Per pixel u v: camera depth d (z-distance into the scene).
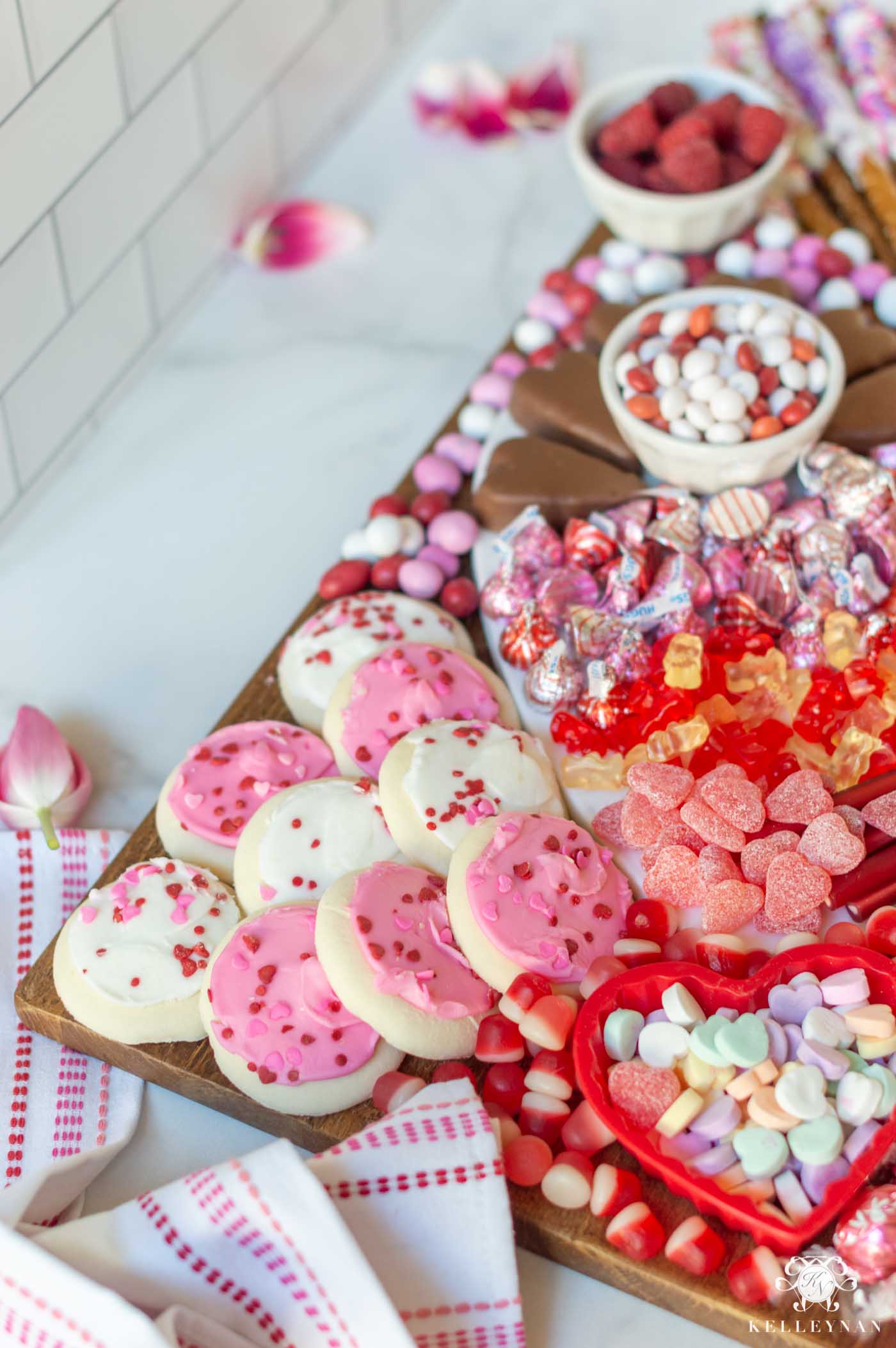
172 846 0.93
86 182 1.03
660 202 1.07
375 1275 0.80
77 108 1.00
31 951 0.93
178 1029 0.88
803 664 0.96
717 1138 0.83
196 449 1.10
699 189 1.07
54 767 0.95
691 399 0.98
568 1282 0.85
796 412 0.97
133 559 1.06
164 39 1.04
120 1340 0.79
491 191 1.21
